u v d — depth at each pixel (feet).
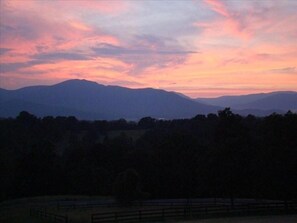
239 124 142.92
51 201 171.63
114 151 241.76
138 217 101.50
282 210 115.03
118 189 148.66
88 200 173.06
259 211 111.75
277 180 135.13
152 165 215.92
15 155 248.73
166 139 221.25
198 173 167.32
